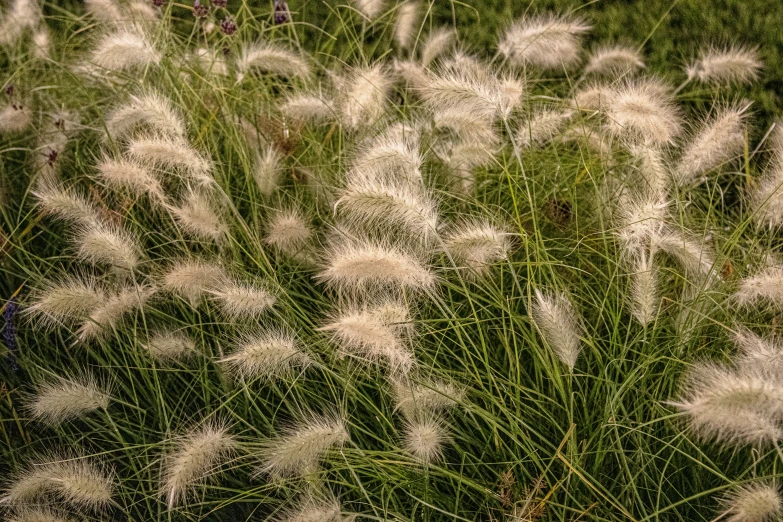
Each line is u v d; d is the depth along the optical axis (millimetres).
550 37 1405
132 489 1227
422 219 1178
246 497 1243
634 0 1760
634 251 1245
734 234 1256
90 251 1227
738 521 1059
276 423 1269
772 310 1249
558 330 1162
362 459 1207
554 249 1313
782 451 1158
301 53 1550
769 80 1615
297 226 1277
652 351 1224
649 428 1184
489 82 1264
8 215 1419
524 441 1209
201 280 1224
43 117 1494
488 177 1415
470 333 1287
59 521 1155
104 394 1220
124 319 1319
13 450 1256
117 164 1256
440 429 1182
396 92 1586
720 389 1038
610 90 1347
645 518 1107
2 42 1598
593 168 1371
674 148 1402
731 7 1706
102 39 1439
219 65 1508
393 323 1154
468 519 1188
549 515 1155
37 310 1238
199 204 1265
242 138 1417
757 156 1538
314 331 1277
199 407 1300
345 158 1362
